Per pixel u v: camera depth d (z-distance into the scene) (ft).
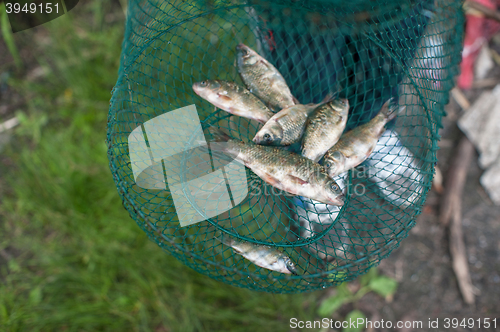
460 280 2.99
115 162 2.10
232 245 2.06
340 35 2.39
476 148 3.28
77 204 3.01
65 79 3.50
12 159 3.26
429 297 3.00
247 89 2.23
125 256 2.89
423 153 2.31
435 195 3.22
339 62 2.53
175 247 2.05
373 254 2.04
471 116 3.32
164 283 2.84
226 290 2.83
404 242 3.12
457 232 3.07
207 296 2.86
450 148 3.33
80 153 3.15
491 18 3.07
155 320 2.82
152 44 2.28
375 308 2.97
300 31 2.46
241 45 2.25
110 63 3.48
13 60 3.68
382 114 2.14
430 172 2.12
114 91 2.10
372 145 2.12
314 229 2.21
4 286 2.92
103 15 3.74
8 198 3.15
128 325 2.80
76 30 3.65
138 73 2.31
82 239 2.96
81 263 2.93
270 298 2.84
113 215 2.99
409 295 3.00
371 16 2.25
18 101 3.52
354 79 2.52
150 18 2.31
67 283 2.87
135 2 2.27
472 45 3.25
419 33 2.36
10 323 2.77
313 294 2.94
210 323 2.82
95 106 3.33
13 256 3.02
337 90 2.35
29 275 2.94
